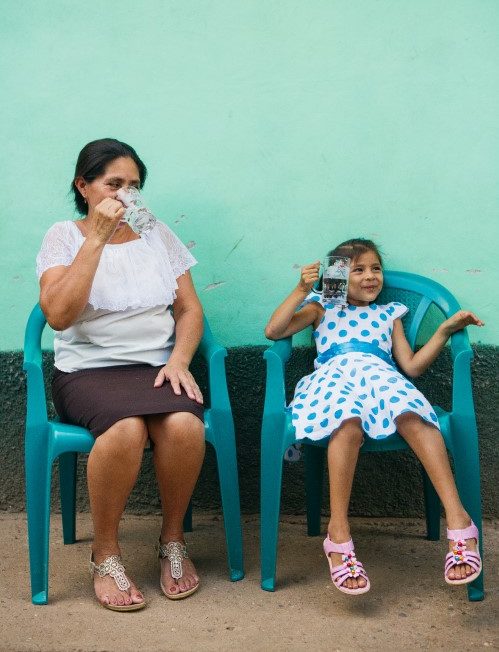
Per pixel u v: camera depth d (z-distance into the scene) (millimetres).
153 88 3041
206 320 2832
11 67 3061
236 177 3051
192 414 2463
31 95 3064
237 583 2590
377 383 2570
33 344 2557
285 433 2516
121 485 2402
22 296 3117
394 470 3104
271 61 2998
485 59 2938
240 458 3143
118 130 3066
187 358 2637
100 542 2459
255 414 3117
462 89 2953
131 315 2660
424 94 2967
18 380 3121
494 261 2988
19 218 3100
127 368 2643
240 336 3102
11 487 3156
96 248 2445
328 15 2967
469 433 2451
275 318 2709
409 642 2211
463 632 2264
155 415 2473
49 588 2557
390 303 2910
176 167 3066
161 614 2383
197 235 3086
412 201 3004
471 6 2924
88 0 3023
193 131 3047
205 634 2262
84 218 2791
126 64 3039
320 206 3035
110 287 2607
